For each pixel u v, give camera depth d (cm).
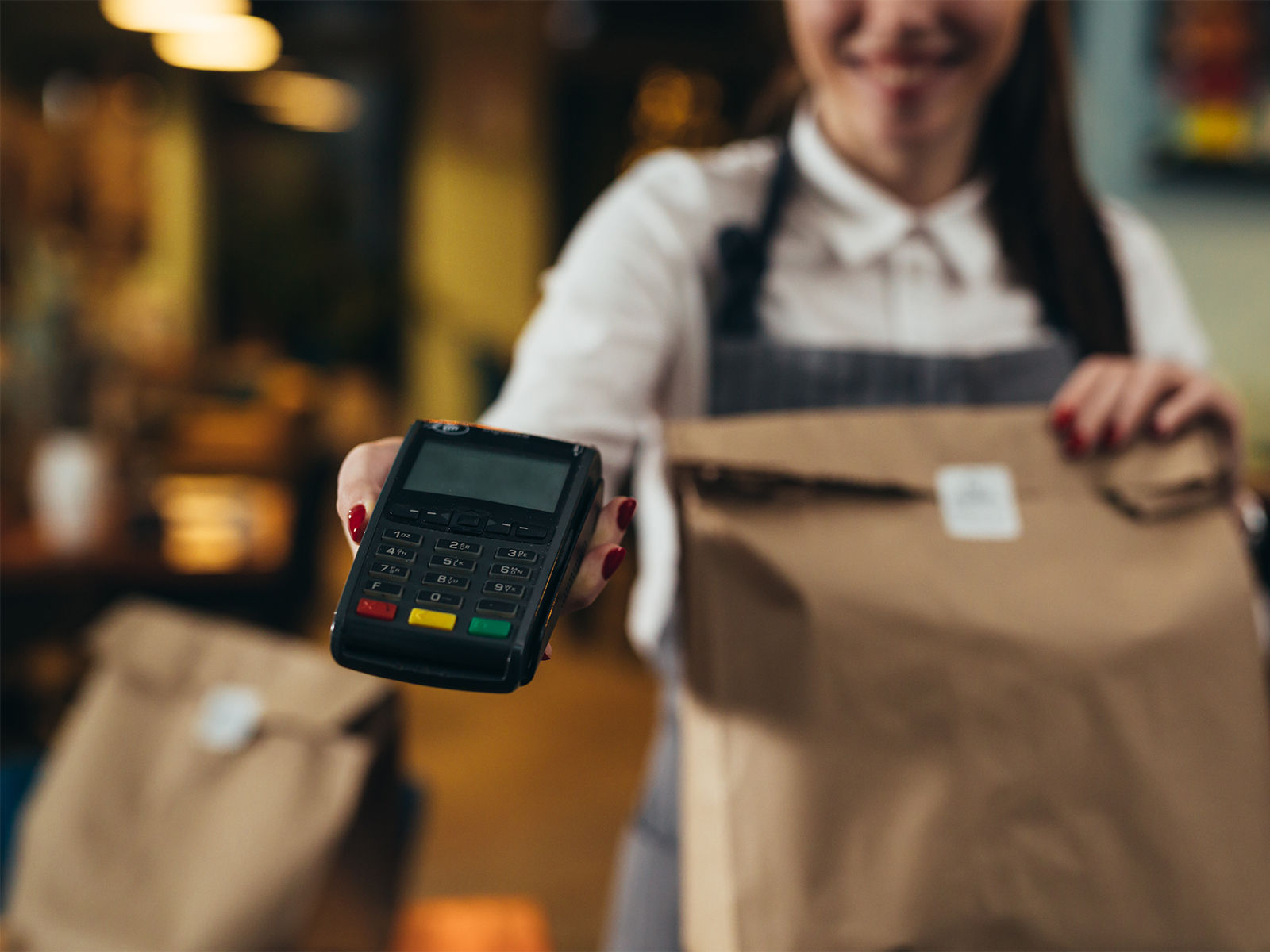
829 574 70
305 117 853
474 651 49
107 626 120
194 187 796
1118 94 321
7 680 307
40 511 276
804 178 97
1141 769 68
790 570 70
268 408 445
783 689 70
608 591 449
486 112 688
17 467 291
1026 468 75
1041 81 97
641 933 97
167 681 114
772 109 108
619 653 443
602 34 617
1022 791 68
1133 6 318
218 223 819
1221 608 72
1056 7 95
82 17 716
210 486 333
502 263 687
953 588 71
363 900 110
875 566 71
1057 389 93
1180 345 109
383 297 783
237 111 836
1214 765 69
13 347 291
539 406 86
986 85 89
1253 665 72
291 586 294
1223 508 77
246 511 303
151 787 110
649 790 100
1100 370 77
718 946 69
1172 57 317
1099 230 99
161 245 790
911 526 73
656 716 392
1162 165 318
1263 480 267
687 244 94
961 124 92
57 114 719
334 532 552
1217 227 322
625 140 651
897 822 68
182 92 782
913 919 66
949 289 98
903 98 87
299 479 297
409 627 50
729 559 71
